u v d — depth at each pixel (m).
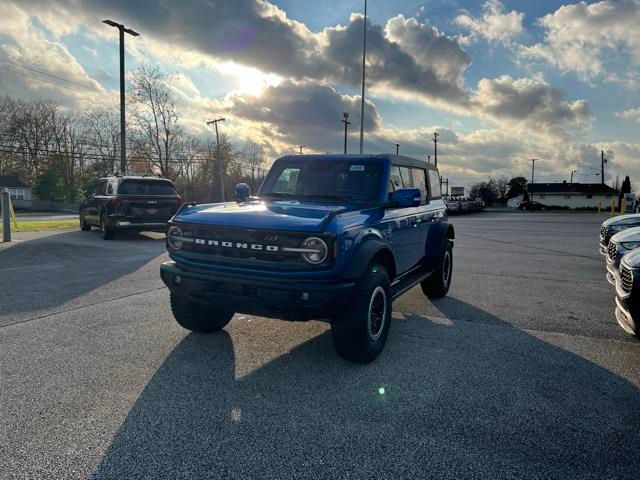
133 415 2.93
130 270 8.21
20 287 6.73
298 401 3.17
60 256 9.81
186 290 3.85
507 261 10.52
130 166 41.22
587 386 3.48
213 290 3.71
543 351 4.29
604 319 5.46
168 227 4.11
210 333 4.67
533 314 5.69
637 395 3.33
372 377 3.62
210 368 3.75
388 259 4.36
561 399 3.25
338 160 5.09
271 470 2.37
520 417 2.97
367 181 4.84
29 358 3.91
